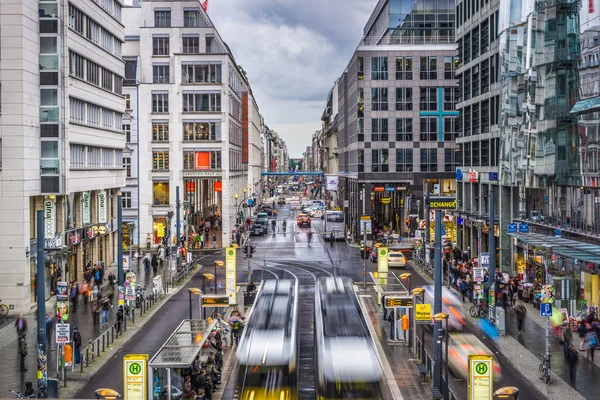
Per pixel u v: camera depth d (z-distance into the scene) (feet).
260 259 232.32
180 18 293.84
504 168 179.42
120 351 112.47
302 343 118.32
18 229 143.43
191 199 301.22
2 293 142.92
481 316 136.26
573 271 135.44
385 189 294.66
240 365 81.00
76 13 174.09
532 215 163.32
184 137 281.54
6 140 144.05
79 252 180.86
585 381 94.79
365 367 76.18
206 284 182.70
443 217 252.62
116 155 219.61
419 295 114.73
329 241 293.64
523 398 87.45
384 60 293.64
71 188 170.09
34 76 151.64
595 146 126.21
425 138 294.25
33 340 120.47
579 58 135.33
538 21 152.76
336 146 492.13
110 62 209.05
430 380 95.91
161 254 228.02
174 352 79.92
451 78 294.05
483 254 151.02
